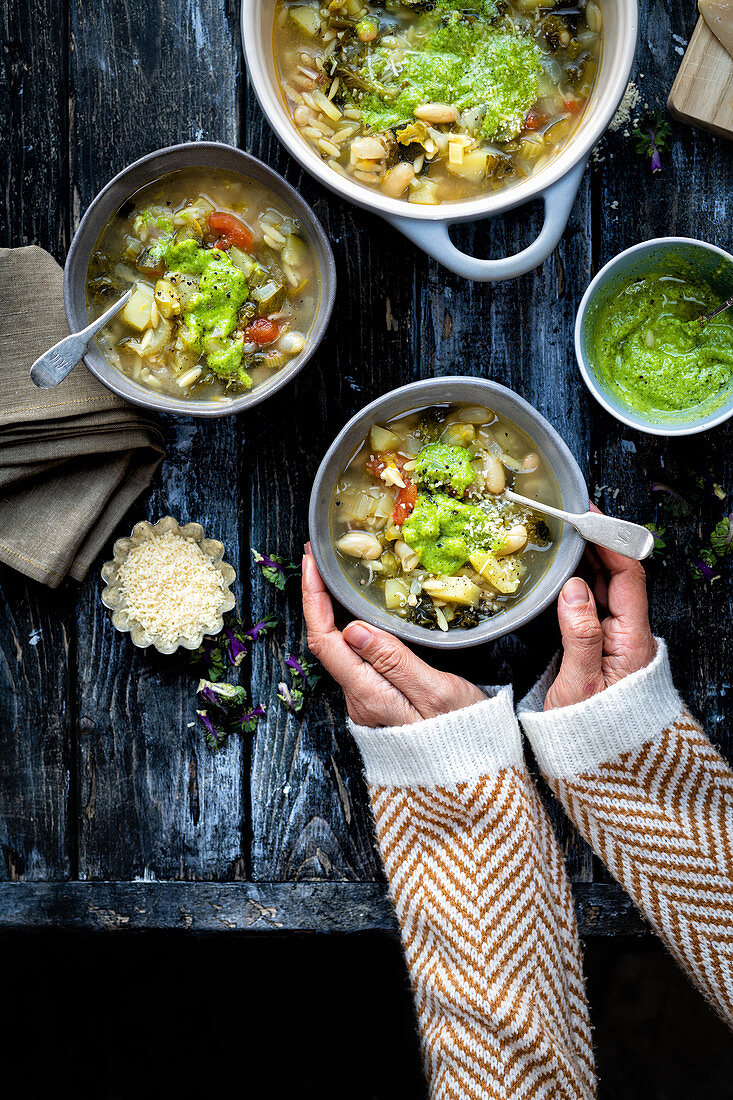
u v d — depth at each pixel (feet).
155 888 3.18
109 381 2.87
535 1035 2.91
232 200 2.93
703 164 3.11
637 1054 3.85
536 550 2.97
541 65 2.85
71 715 3.20
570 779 3.01
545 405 3.14
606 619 3.07
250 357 2.95
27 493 3.09
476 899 2.98
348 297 3.12
